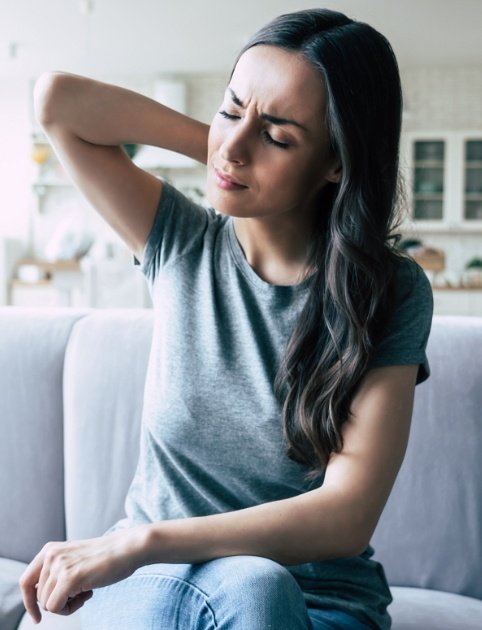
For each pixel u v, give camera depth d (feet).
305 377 3.24
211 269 3.56
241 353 3.39
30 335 5.38
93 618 3.13
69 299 24.62
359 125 3.12
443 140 27.45
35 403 5.26
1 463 5.26
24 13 21.74
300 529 2.92
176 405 3.39
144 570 3.03
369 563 3.56
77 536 5.07
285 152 3.14
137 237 3.74
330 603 3.27
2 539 5.23
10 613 4.31
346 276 3.23
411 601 4.45
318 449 3.18
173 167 28.43
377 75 3.14
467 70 27.30
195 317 3.50
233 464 3.35
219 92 29.04
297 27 3.11
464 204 27.55
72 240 24.11
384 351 3.24
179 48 25.34
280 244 3.46
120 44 24.91
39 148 29.04
